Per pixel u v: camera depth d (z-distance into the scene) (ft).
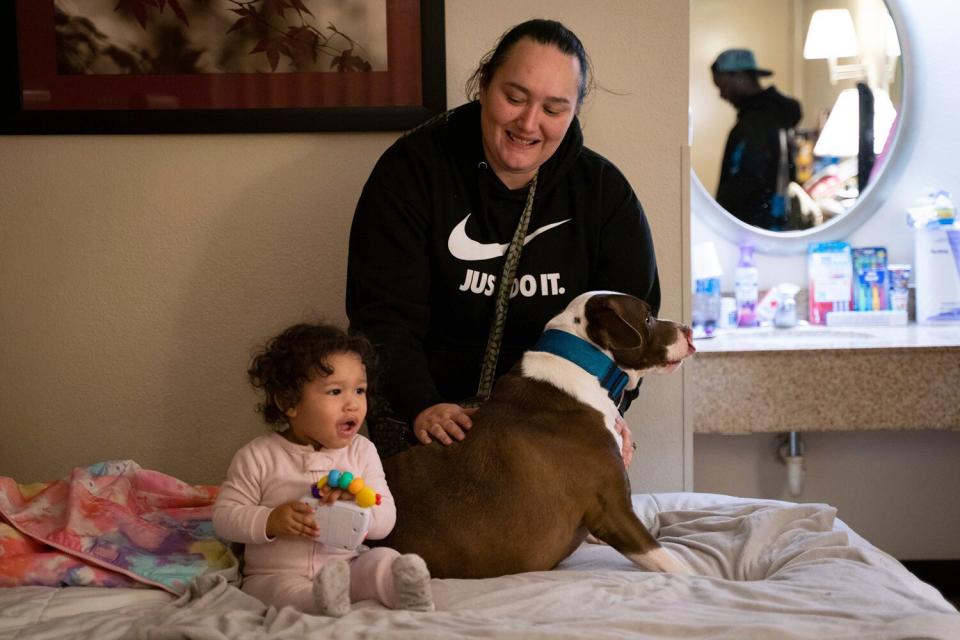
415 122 9.48
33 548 6.93
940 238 11.87
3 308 9.81
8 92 9.38
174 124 9.45
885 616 5.49
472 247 7.96
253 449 6.42
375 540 6.59
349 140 9.63
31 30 9.34
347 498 6.06
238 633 5.30
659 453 10.08
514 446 6.71
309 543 6.30
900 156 12.11
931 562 11.58
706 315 11.47
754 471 11.46
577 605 5.89
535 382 7.04
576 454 6.76
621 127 9.75
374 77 9.46
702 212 12.12
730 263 12.24
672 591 6.12
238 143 9.64
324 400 6.24
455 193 7.94
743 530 7.28
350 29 9.40
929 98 12.02
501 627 5.29
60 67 9.40
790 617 5.55
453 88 9.61
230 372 9.92
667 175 9.80
